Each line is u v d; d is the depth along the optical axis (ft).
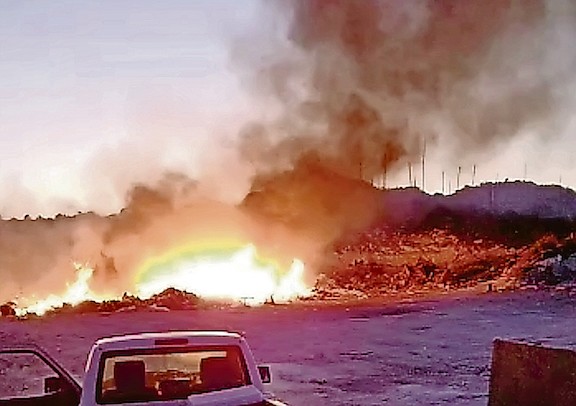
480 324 90.63
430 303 126.62
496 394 25.53
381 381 52.34
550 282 163.53
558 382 22.61
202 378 20.65
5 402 24.50
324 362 63.16
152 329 98.07
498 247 264.52
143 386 20.24
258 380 20.77
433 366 59.52
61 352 74.64
